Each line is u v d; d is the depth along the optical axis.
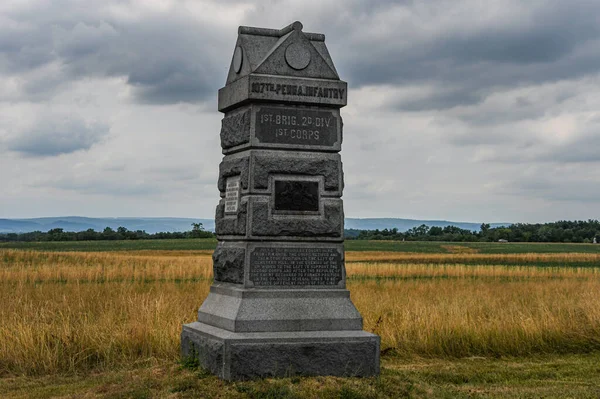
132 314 16.64
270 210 11.20
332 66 11.70
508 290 29.97
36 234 135.25
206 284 31.06
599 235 142.00
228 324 10.80
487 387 12.52
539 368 14.48
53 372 12.89
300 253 11.24
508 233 146.38
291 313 10.90
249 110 11.28
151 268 43.22
